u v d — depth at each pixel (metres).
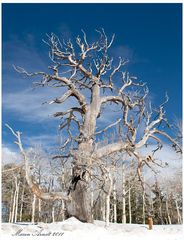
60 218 28.33
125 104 21.70
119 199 36.47
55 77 21.16
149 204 44.59
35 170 27.98
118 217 45.16
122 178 29.36
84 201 18.81
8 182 37.50
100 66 21.98
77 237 13.89
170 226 21.06
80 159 19.23
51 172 26.86
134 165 28.67
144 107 22.14
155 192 42.31
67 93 21.14
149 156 21.62
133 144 20.89
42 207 33.06
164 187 41.75
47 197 18.75
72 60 21.42
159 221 47.22
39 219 30.14
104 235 14.75
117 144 20.56
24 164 18.88
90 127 20.23
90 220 18.81
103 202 28.69
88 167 19.08
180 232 16.91
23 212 41.94
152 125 21.97
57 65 21.42
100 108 21.36
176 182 39.69
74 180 19.22
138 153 21.56
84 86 21.98
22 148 18.91
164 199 47.16
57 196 18.92
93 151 19.56
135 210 45.03
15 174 32.94
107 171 19.50
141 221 44.41
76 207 18.78
